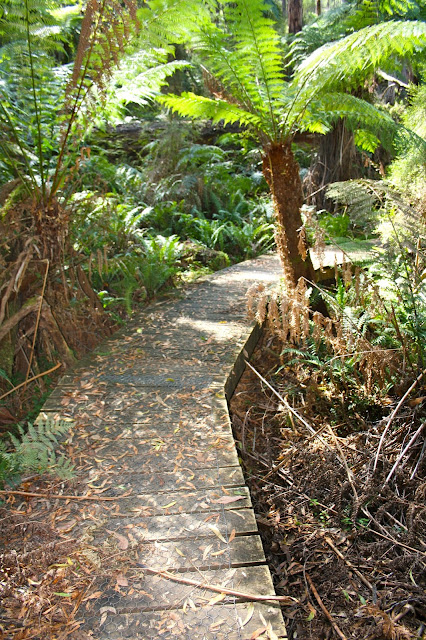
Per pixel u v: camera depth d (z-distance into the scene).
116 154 9.67
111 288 5.23
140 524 2.16
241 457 3.36
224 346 4.07
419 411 3.38
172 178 8.45
